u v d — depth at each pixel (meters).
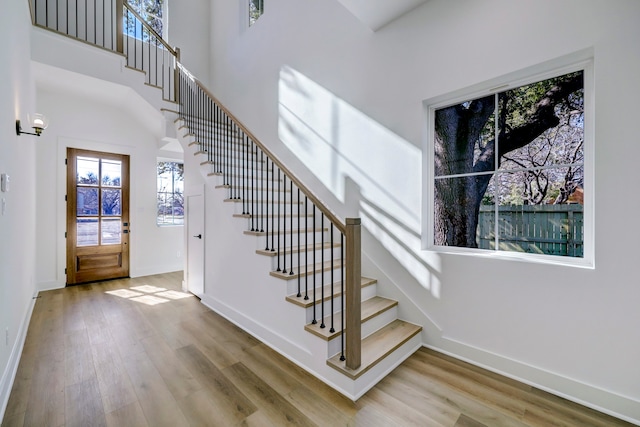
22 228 2.73
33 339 2.63
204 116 4.20
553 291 1.91
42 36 3.39
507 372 2.10
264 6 4.29
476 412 1.74
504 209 2.23
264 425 1.64
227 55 5.19
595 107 1.76
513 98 2.19
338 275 2.87
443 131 2.56
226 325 2.99
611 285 1.72
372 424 1.65
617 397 1.71
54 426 1.61
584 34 1.78
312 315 2.28
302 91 3.68
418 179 2.56
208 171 3.55
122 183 4.94
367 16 2.67
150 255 5.24
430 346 2.50
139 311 3.37
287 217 3.40
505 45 2.07
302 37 3.68
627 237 1.67
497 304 2.14
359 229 1.92
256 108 4.46
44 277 4.20
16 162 2.40
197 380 2.05
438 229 2.59
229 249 3.15
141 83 4.20
